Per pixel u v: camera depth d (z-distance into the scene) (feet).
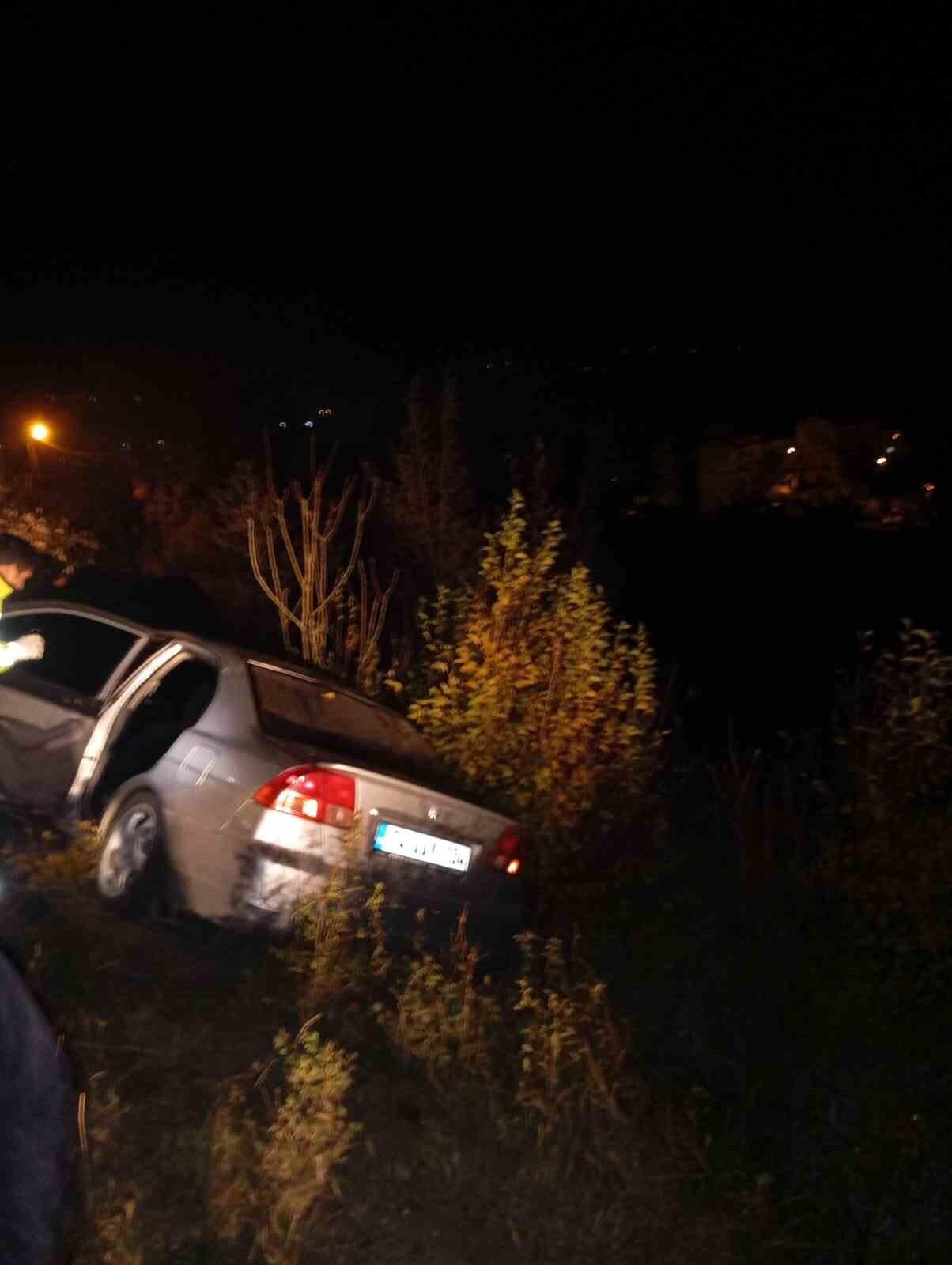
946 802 22.76
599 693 27.61
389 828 21.76
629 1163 16.58
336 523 33.91
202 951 22.29
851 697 25.08
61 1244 6.11
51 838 24.22
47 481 67.05
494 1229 15.33
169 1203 14.26
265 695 23.53
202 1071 17.46
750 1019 21.38
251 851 21.33
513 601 28.48
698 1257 15.65
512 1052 19.51
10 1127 6.07
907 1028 20.38
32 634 24.31
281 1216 14.06
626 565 53.11
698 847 26.45
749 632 49.37
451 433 37.63
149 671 25.02
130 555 58.75
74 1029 17.54
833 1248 16.35
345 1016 19.86
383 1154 16.47
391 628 37.70
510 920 22.81
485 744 27.20
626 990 22.40
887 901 22.16
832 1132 18.51
